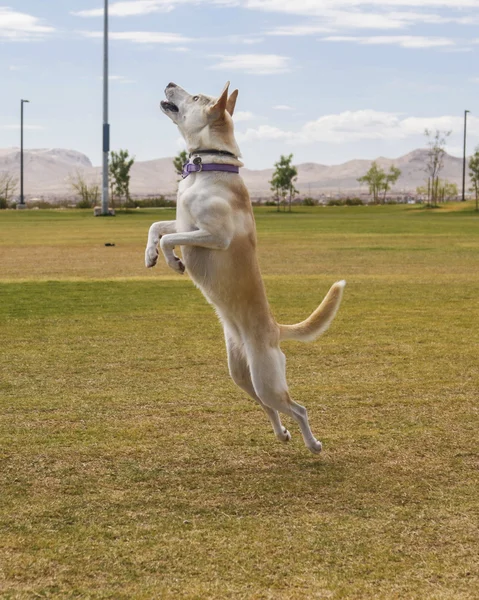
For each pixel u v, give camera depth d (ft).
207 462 19.88
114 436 21.77
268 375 19.43
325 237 109.19
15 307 44.62
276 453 20.62
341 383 27.81
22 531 15.66
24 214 204.85
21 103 259.19
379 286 54.24
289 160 255.91
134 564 14.34
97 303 46.24
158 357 31.71
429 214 215.10
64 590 13.43
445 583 13.78
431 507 17.11
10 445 20.90
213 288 19.49
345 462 19.98
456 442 21.44
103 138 196.75
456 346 33.94
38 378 28.17
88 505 17.02
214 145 19.51
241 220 19.39
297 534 15.67
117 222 161.07
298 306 45.85
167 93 20.47
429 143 305.32
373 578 13.93
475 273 62.54
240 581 13.78
